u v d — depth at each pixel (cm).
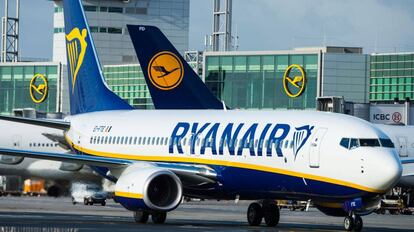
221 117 13100
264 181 12038
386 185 10950
